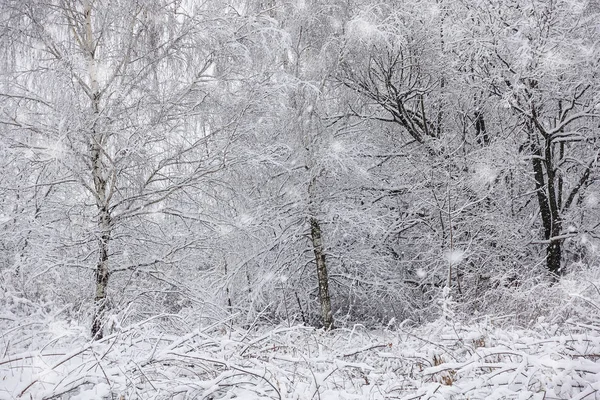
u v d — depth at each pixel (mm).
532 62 9531
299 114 10336
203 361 4180
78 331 4207
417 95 12211
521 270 10844
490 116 12125
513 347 3840
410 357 4387
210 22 7160
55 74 6328
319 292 11891
